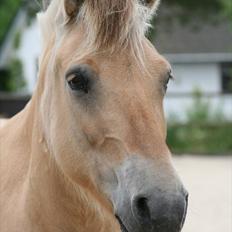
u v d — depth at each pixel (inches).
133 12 205.0
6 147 260.1
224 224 551.2
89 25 209.8
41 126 235.0
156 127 198.7
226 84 1983.3
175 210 182.9
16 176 247.3
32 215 234.2
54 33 237.0
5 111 1232.8
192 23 1845.5
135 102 199.6
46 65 235.5
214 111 1283.2
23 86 1937.7
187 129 1181.1
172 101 1660.9
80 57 207.9
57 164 227.5
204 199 666.2
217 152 1090.7
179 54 1996.8
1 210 245.6
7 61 1987.0
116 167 201.8
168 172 189.6
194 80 1994.3
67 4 219.9
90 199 226.1
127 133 198.1
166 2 1604.3
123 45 204.4
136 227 189.0
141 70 203.9
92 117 206.5
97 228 232.4
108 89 202.7
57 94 221.5
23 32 2089.1
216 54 1982.0
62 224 232.4
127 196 193.3
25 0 1667.1
